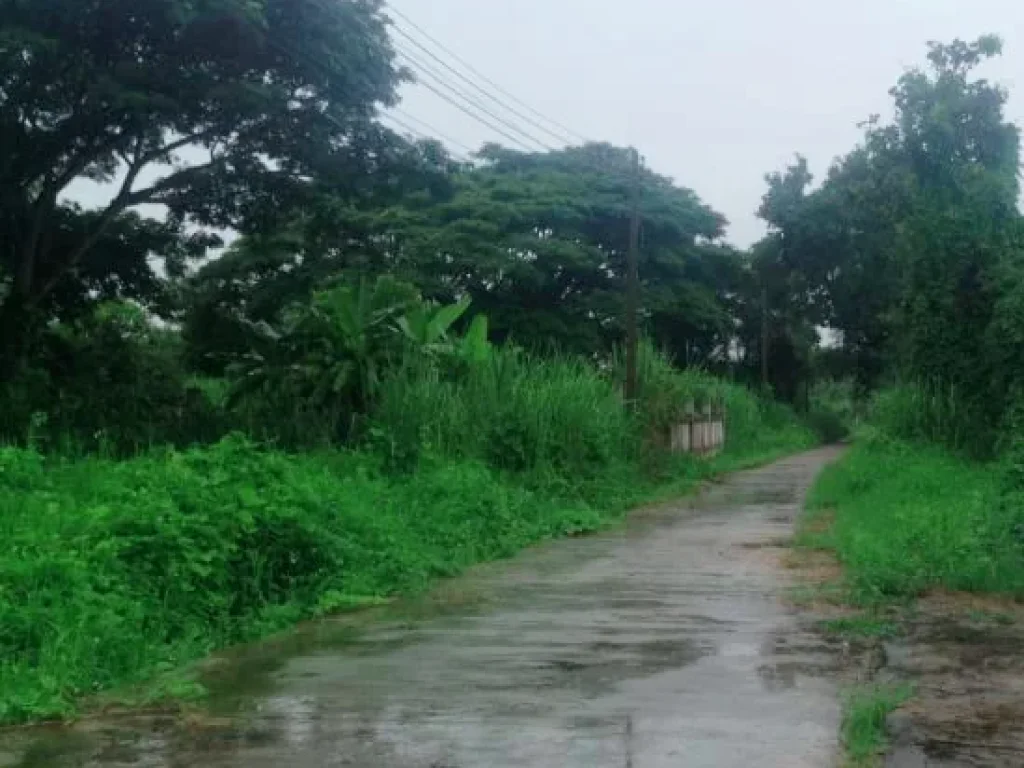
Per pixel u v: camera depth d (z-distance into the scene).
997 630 7.97
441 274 37.97
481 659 7.13
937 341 23.78
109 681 6.40
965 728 5.47
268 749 5.18
